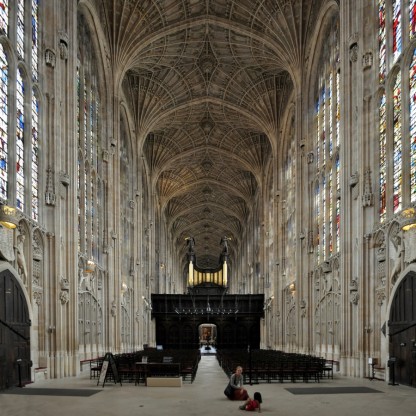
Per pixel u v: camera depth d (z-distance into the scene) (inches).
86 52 1325.0
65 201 1006.4
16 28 823.7
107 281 1435.8
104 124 1487.5
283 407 565.6
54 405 579.2
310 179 1485.0
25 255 832.3
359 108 981.8
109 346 1412.4
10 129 792.3
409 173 785.6
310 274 1453.0
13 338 756.6
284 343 1892.2
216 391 745.0
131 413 524.7
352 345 983.0
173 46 1718.8
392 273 813.9
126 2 1471.5
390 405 574.6
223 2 1555.1
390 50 901.2
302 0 1467.8
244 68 1866.4
